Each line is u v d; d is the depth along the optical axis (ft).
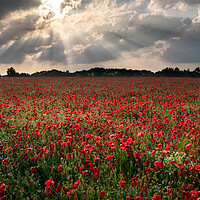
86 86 85.71
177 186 13.99
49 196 13.65
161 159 16.98
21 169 16.78
